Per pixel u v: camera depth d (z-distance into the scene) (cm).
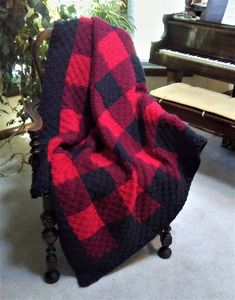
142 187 142
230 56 236
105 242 146
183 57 247
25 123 253
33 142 139
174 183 146
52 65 158
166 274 159
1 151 255
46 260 152
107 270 153
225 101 217
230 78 230
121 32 174
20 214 194
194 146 147
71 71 161
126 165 143
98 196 139
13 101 262
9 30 212
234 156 263
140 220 149
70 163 143
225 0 241
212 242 178
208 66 237
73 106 161
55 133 155
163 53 258
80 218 139
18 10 211
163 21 264
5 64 222
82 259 147
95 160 149
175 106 221
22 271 158
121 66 168
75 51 162
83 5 252
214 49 242
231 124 198
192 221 192
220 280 157
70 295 147
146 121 159
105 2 270
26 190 215
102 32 167
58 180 135
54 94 157
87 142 159
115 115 162
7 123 263
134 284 153
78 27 165
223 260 168
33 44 167
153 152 155
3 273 157
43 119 154
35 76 220
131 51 175
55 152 146
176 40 261
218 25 236
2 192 212
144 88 177
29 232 181
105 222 143
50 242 145
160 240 171
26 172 234
